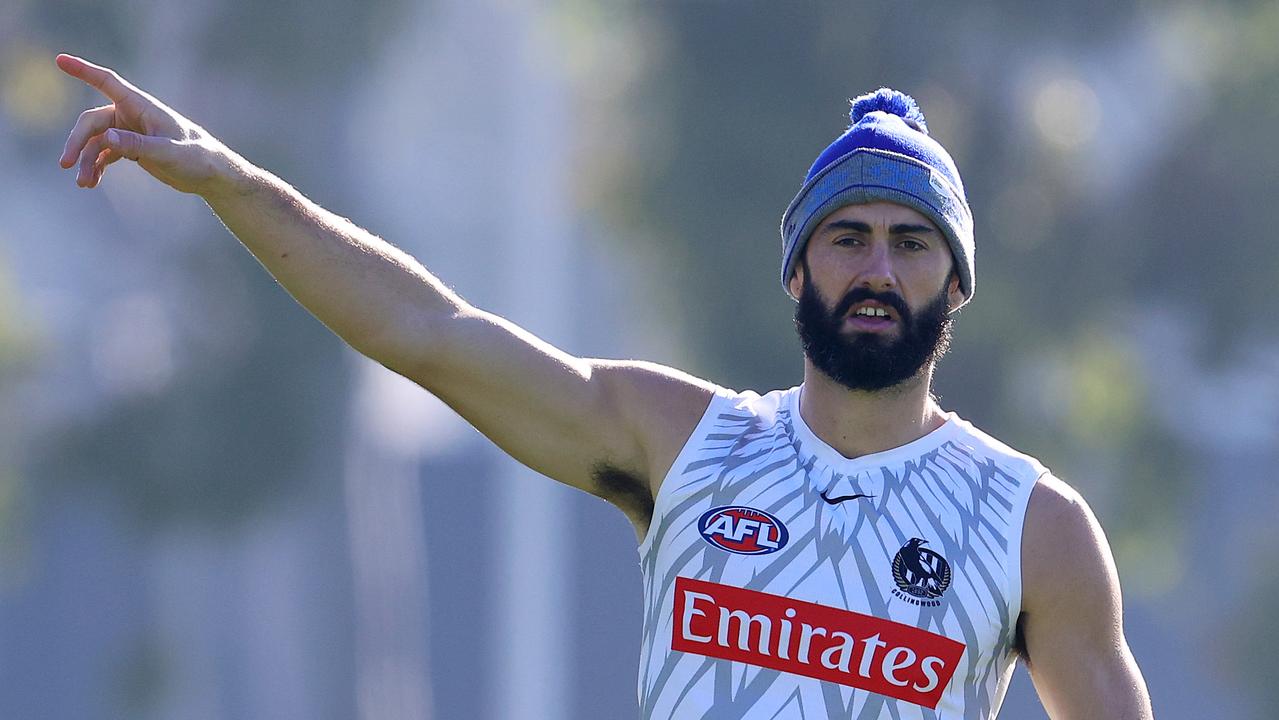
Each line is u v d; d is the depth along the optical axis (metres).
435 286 14.51
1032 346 76.69
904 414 14.14
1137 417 78.75
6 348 74.75
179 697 80.00
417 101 88.62
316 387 79.25
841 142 14.38
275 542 80.62
